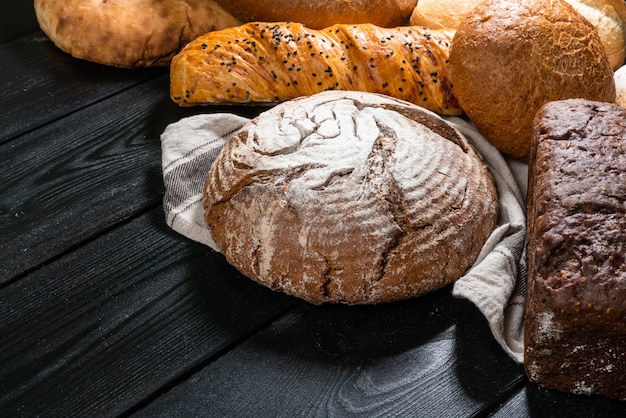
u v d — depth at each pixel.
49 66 1.03
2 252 0.84
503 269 0.78
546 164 0.75
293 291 0.79
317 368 0.76
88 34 1.00
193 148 0.89
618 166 0.74
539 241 0.72
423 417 0.73
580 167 0.74
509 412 0.74
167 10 1.01
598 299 0.69
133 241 0.85
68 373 0.76
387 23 1.02
